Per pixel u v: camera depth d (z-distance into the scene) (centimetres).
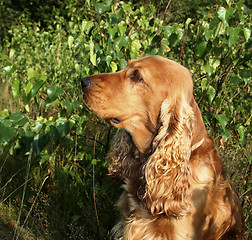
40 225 100
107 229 100
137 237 82
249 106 118
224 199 84
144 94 83
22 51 195
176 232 80
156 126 85
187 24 107
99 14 104
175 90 82
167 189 80
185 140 80
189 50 111
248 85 111
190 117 81
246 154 108
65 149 115
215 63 104
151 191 81
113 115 85
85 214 102
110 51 100
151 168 82
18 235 94
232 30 95
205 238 82
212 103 106
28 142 94
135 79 84
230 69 104
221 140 104
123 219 91
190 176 81
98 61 104
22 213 106
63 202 107
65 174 107
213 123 104
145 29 111
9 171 119
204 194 81
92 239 97
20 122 93
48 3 381
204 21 106
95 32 108
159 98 83
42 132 95
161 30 109
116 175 95
